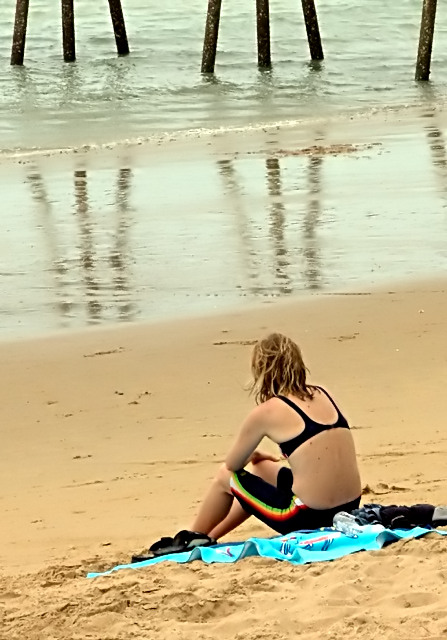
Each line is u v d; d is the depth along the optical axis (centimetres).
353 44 3612
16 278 1217
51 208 1560
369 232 1385
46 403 852
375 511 516
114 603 458
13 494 678
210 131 2292
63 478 701
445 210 1491
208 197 1606
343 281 1183
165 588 471
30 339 1013
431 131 2191
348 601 438
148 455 735
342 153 1952
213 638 421
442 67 3247
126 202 1591
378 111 2548
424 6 2986
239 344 984
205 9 4241
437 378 870
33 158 2006
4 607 471
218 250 1316
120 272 1236
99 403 848
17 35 3231
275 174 1769
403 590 443
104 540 591
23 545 593
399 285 1162
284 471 530
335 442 519
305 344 973
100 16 4175
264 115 2514
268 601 446
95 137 2248
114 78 3053
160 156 1986
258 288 1163
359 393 838
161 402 845
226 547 524
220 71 3164
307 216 1473
